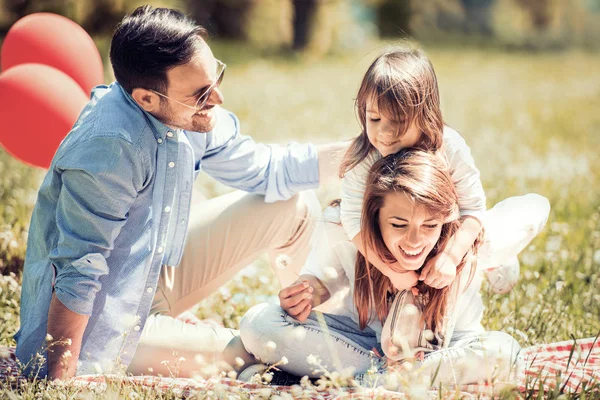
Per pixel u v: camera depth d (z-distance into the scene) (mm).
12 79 3686
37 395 2492
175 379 2658
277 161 3225
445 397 2428
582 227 5305
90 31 13820
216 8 20984
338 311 3023
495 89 15867
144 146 2783
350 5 26422
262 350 2846
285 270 3379
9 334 3322
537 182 6855
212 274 3229
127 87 2729
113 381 2557
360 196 2898
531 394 2436
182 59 2627
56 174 2791
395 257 2752
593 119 11758
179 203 2941
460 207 2904
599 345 3158
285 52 21391
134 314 2844
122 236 2830
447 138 2918
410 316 2842
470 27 34000
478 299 2998
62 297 2674
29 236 2947
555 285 3861
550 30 37094
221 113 3232
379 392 2371
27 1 14570
